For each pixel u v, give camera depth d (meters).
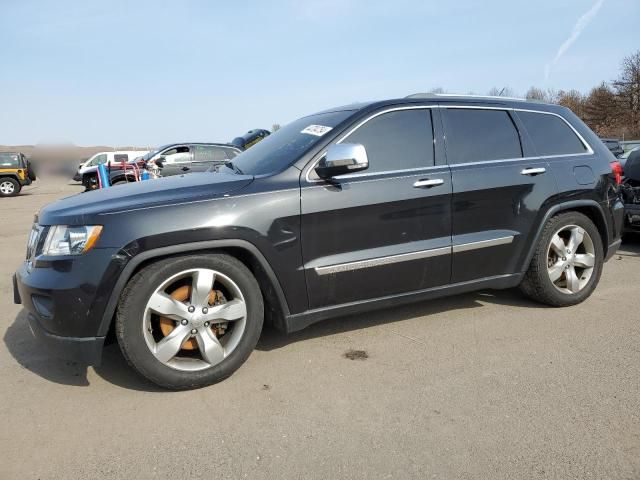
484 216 3.75
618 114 52.66
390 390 2.91
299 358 3.37
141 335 2.80
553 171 4.04
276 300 3.16
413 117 3.65
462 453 2.30
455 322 3.97
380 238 3.39
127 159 25.78
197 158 14.53
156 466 2.28
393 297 3.52
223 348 3.04
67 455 2.37
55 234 2.82
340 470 2.21
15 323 4.21
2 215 13.37
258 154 3.78
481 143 3.85
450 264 3.65
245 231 2.97
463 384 2.96
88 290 2.71
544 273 4.06
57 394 2.96
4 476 2.22
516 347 3.47
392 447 2.37
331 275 3.25
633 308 4.22
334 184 3.25
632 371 3.07
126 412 2.74
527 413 2.62
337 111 3.76
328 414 2.67
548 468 2.19
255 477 2.19
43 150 13.75
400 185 3.42
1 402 2.87
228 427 2.58
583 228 4.21
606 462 2.21
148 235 2.76
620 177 4.51
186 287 2.99
